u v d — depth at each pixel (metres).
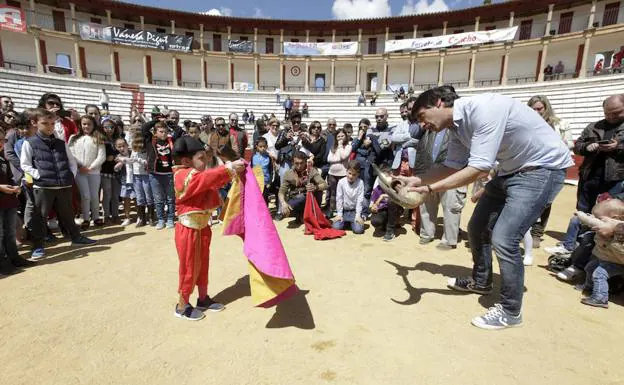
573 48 26.89
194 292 3.50
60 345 2.54
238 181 3.00
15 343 2.55
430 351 2.51
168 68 31.98
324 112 28.31
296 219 6.35
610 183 4.20
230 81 32.69
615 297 3.42
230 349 2.51
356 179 5.76
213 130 7.49
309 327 2.82
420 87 32.84
